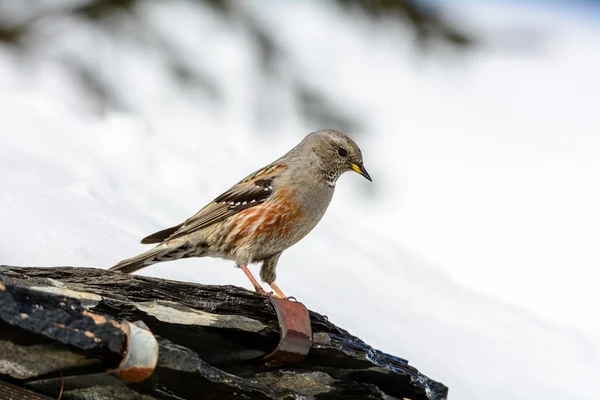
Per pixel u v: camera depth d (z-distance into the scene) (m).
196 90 17.64
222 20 18.09
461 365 10.65
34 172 10.91
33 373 5.76
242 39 18.12
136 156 13.18
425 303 12.22
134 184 12.28
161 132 15.20
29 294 5.37
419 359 10.26
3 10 17.45
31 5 17.56
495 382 10.59
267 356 6.73
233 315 6.68
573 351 12.15
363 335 10.27
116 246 9.62
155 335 6.18
